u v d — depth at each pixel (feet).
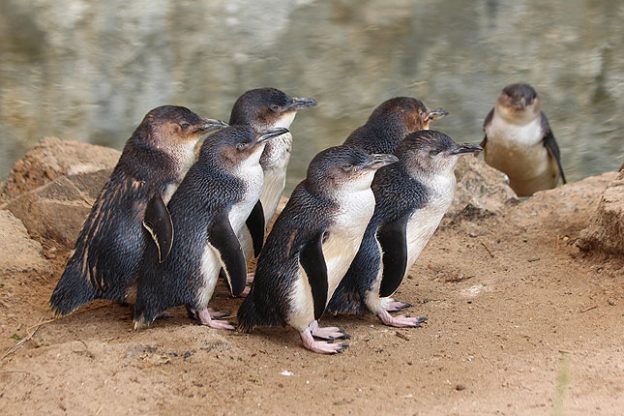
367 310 46.47
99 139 82.33
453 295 50.29
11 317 47.11
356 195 42.78
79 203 55.72
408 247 46.03
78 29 84.43
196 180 44.27
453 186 46.24
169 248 43.21
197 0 85.40
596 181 61.21
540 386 39.17
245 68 84.64
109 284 45.32
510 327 45.73
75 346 41.57
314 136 83.20
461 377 40.50
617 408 36.91
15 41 83.97
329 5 86.38
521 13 88.22
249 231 48.24
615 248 51.24
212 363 41.24
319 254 42.24
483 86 86.02
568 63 87.66
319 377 40.75
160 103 83.41
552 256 53.98
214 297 50.42
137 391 38.78
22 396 38.37
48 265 51.72
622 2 89.61
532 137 75.61
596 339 43.73
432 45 86.79
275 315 43.70
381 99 84.64
